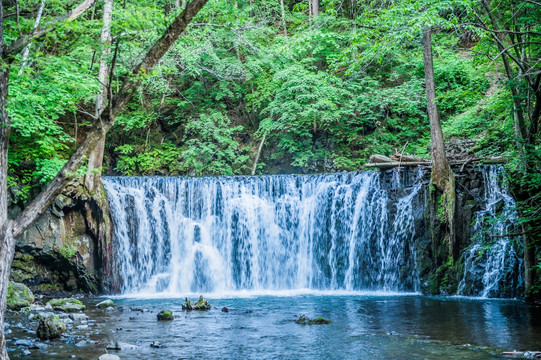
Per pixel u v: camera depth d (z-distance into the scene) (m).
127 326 10.46
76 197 17.66
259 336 9.35
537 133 12.92
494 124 17.47
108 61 7.50
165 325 10.59
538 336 8.96
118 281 18.17
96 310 13.08
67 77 11.91
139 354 7.95
